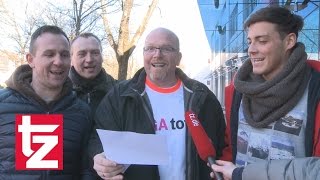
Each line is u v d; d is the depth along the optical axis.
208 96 3.12
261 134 2.54
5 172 2.77
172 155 2.91
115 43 13.00
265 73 2.54
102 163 2.46
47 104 2.90
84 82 4.19
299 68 2.37
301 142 2.41
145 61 3.04
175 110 3.02
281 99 2.40
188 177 2.88
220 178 2.29
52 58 2.87
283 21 2.47
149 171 2.80
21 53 16.47
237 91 2.76
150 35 3.04
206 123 3.05
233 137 2.78
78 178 3.02
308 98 2.40
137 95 2.96
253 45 2.53
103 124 2.94
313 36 7.81
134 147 2.44
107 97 3.03
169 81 3.09
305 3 7.34
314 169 1.91
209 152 2.48
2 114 2.82
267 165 2.07
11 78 2.92
